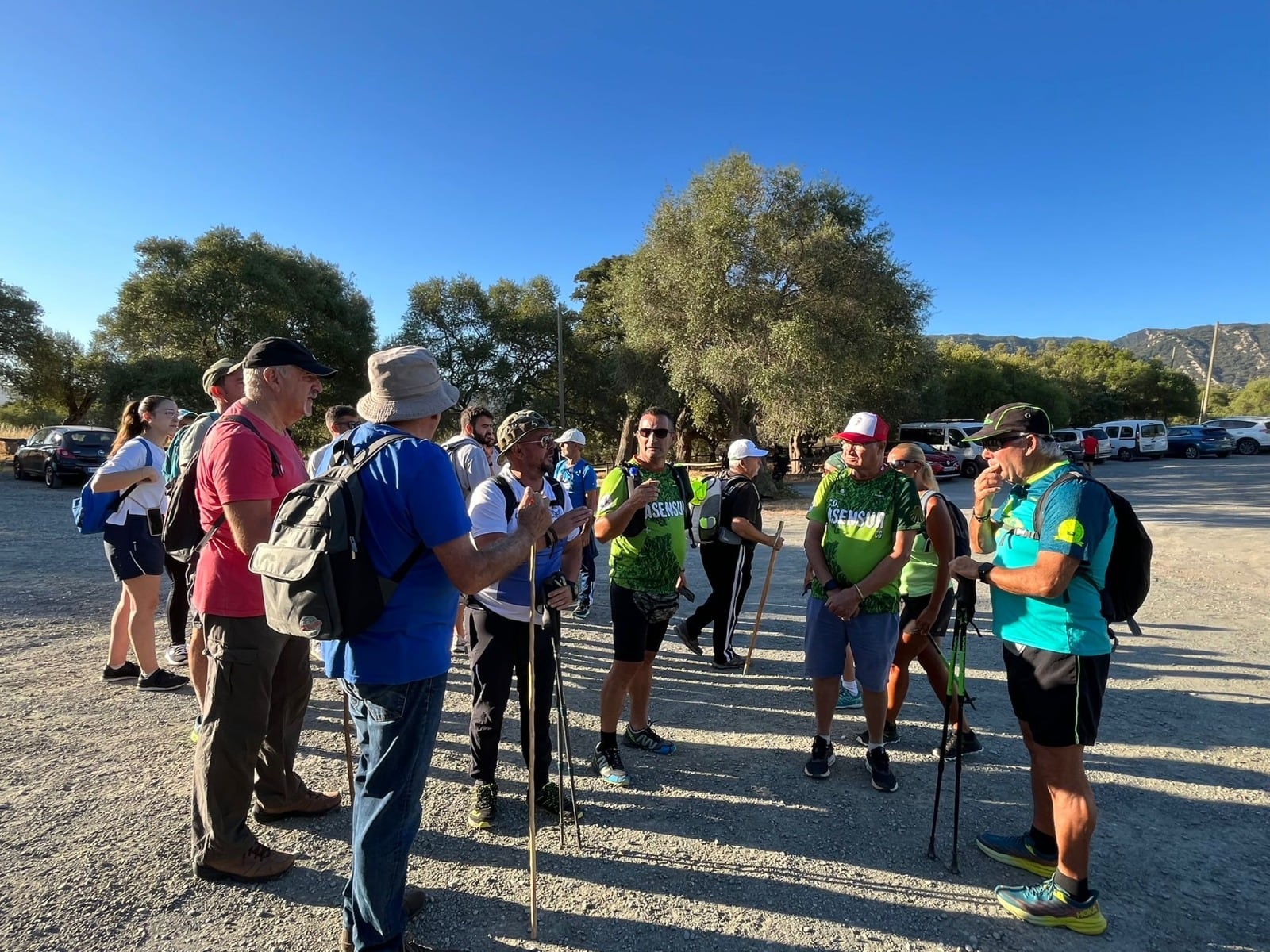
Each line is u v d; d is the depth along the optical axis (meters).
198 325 23.48
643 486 3.33
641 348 20.28
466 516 2.09
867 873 2.77
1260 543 10.50
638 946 2.35
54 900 2.49
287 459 2.71
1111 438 32.38
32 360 25.39
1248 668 5.20
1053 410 41.31
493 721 3.06
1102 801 3.32
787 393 16.67
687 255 18.00
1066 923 2.44
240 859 2.63
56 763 3.54
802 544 11.05
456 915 2.49
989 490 2.82
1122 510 2.46
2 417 32.94
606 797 3.36
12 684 4.62
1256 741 3.96
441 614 2.14
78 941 2.29
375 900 2.10
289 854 2.77
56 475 17.02
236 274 24.11
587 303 33.41
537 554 3.03
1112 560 2.49
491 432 5.45
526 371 30.66
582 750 3.90
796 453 27.58
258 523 2.47
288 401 2.76
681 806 3.28
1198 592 7.68
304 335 25.75
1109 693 4.71
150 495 4.41
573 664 5.39
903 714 4.45
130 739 3.82
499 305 30.02
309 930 2.39
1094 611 2.42
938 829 3.10
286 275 25.61
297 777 3.13
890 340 21.11
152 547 4.44
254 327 23.55
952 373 40.94
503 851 2.89
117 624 4.69
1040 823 2.78
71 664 5.04
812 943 2.37
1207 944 2.39
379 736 2.09
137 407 4.47
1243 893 2.65
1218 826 3.11
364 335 28.22
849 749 3.93
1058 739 2.42
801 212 18.05
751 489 5.22
